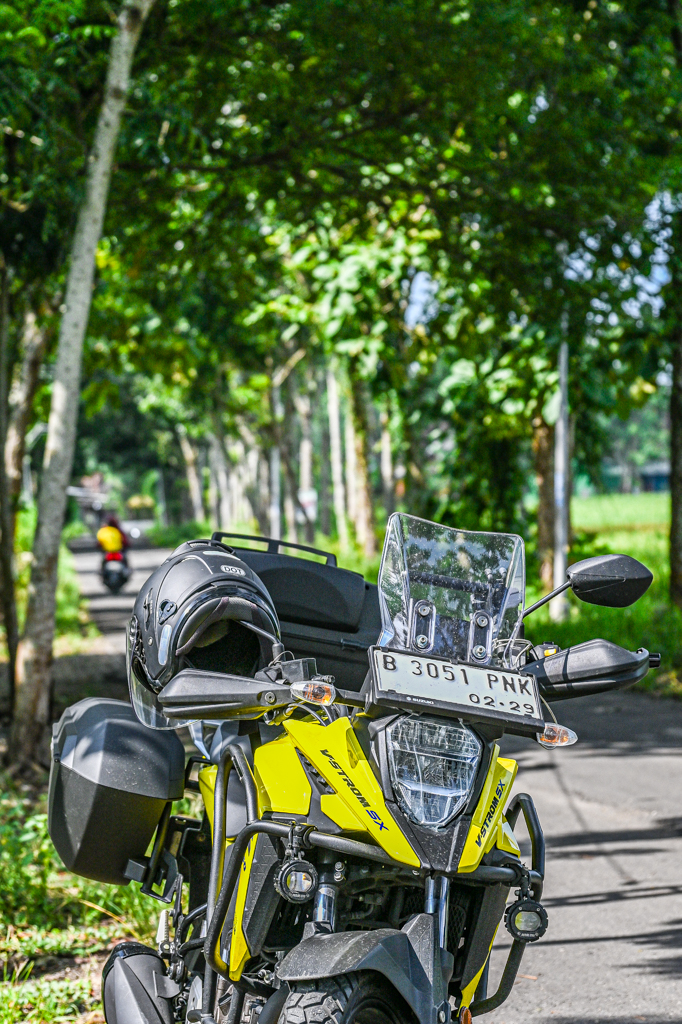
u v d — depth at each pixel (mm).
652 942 5160
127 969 3605
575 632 14516
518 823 7324
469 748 2803
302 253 15039
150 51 11469
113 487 111188
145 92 9812
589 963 4922
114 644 18422
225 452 38062
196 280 15805
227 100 12258
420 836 2686
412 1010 2541
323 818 2775
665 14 12188
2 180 10805
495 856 2873
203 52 11570
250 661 3420
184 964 3492
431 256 14648
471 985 2947
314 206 13766
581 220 12422
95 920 5594
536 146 12367
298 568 4012
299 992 2619
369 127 12461
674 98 11750
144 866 3799
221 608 3217
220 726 3551
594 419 18562
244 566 3422
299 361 32844
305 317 18734
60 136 10438
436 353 17703
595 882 6094
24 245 10820
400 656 2840
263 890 2926
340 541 35312
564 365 14484
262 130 12570
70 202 10312
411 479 24328
